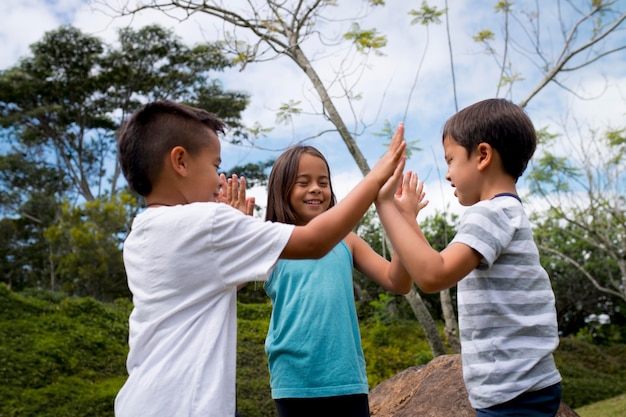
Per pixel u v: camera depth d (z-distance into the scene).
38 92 22.75
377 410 3.25
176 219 1.65
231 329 1.66
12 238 22.83
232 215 1.65
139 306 1.66
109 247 16.70
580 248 14.85
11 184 23.92
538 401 1.79
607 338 15.44
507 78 6.01
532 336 1.80
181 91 22.66
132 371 1.64
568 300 15.35
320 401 2.25
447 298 6.00
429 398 3.01
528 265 1.84
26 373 8.68
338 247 2.46
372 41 5.61
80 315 11.09
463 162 1.94
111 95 22.97
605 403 9.55
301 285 2.35
